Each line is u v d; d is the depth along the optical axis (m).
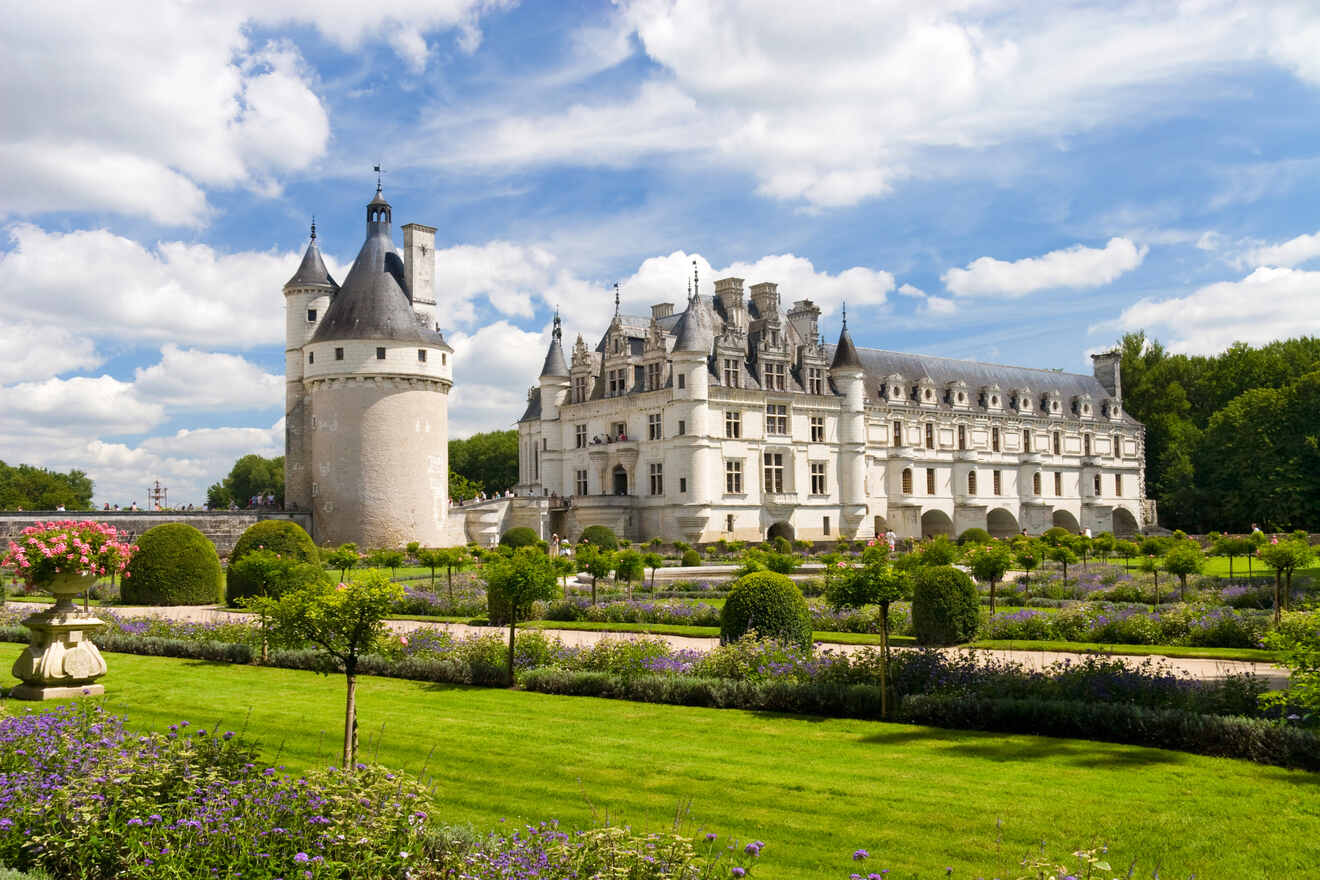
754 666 18.45
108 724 11.81
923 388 86.44
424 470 61.94
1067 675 15.81
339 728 15.58
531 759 13.50
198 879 7.64
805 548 69.25
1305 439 75.75
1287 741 12.52
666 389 68.81
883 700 15.89
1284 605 25.64
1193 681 15.10
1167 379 111.50
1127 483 103.19
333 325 61.16
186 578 36.03
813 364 76.69
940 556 33.53
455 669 20.09
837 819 10.69
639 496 70.88
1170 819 10.37
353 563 44.06
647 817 10.87
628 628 28.41
